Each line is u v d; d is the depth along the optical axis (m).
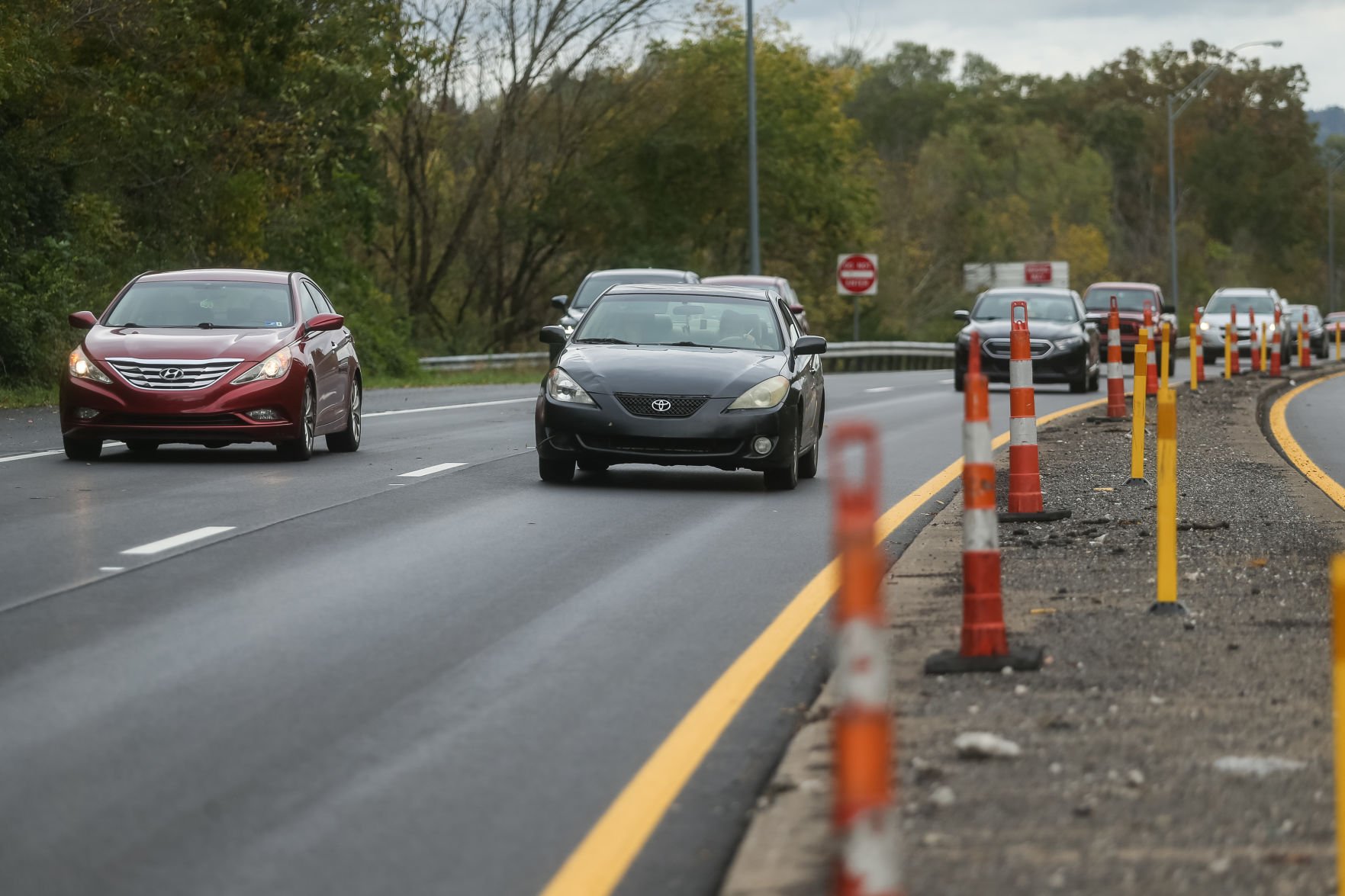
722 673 18.19
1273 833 12.24
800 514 31.78
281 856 12.26
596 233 125.88
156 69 77.00
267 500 32.44
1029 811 12.87
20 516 29.67
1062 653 18.59
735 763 14.78
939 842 12.16
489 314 124.69
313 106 84.81
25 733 15.51
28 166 71.88
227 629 20.16
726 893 11.37
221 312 41.69
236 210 82.25
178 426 38.75
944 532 29.16
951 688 17.05
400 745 15.23
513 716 16.30
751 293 39.38
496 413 61.09
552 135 121.75
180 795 13.70
